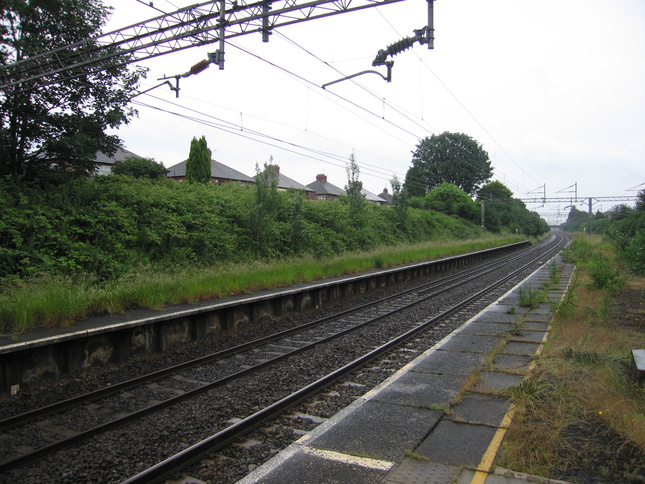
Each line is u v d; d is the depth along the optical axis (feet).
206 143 93.76
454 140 243.40
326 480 13.34
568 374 21.88
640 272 73.41
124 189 53.83
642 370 19.35
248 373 26.35
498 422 17.19
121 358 29.01
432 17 29.94
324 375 26.20
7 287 32.48
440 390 21.16
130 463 15.75
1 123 43.80
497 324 37.09
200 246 55.06
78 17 45.16
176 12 35.17
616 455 14.35
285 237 70.33
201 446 16.10
